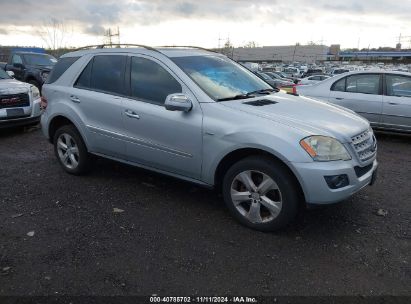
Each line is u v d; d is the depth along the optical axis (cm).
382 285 304
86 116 507
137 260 336
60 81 547
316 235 380
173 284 304
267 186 370
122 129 469
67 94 530
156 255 344
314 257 341
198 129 399
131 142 462
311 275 316
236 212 396
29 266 328
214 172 399
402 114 766
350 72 835
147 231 387
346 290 298
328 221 409
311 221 408
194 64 453
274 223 371
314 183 344
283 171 359
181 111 413
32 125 893
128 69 473
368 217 421
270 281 308
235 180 391
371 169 398
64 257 341
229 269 323
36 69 1476
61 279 310
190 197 472
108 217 419
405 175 568
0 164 614
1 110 786
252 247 357
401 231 389
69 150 547
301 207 397
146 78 455
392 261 336
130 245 360
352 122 397
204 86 421
